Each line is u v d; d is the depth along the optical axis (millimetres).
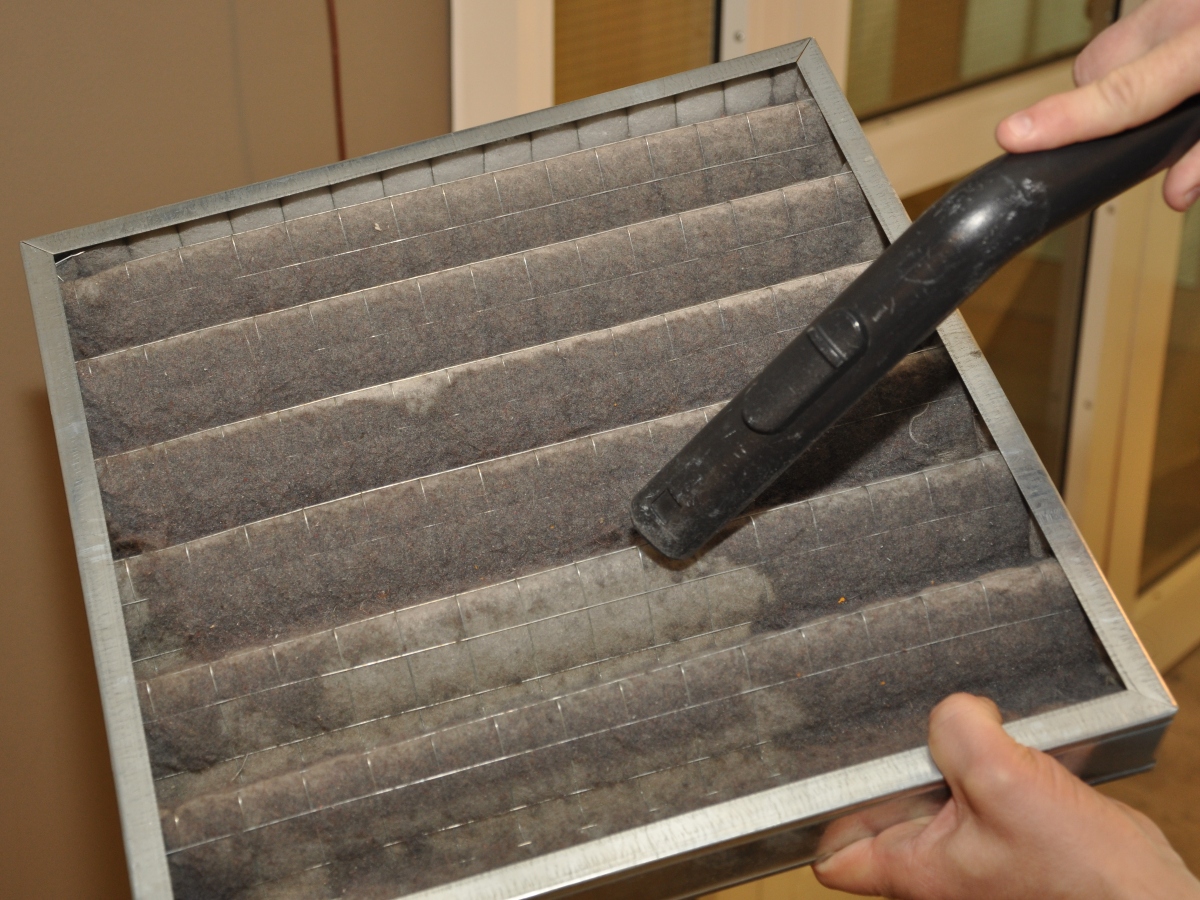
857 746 610
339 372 735
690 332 731
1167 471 2402
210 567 661
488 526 683
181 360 719
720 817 555
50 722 1266
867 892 649
